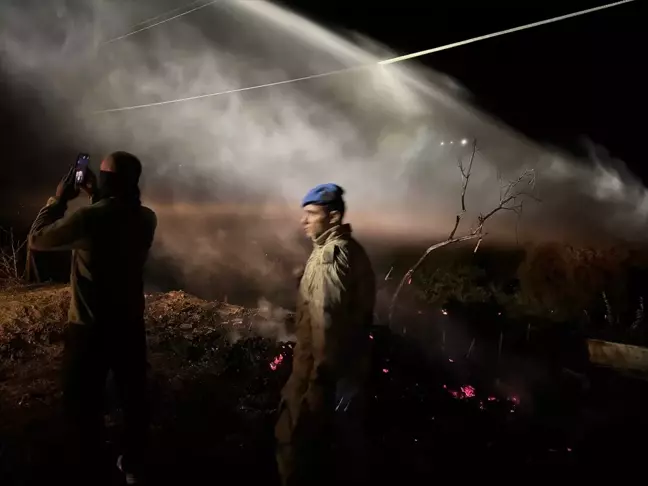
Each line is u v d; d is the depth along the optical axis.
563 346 4.97
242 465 3.74
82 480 3.42
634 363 4.74
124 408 3.46
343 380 3.10
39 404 4.40
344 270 2.85
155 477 3.59
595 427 4.08
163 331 6.28
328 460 3.05
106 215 3.20
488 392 4.49
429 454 3.77
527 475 3.59
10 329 5.89
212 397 4.60
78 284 3.22
